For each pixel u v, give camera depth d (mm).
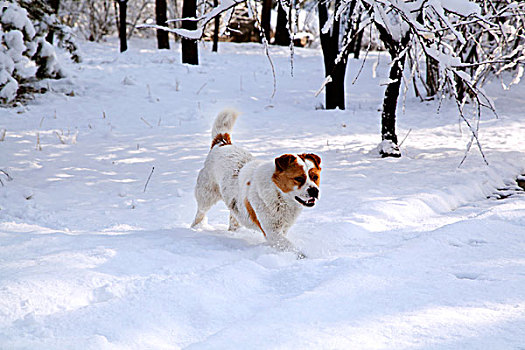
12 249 4113
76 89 13852
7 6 11703
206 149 9641
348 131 11375
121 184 7418
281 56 23469
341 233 4793
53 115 11711
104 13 33562
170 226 5543
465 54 11469
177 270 3701
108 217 5844
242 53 24125
